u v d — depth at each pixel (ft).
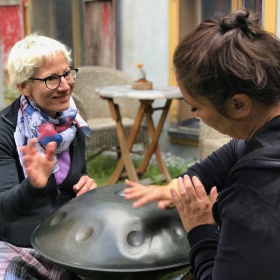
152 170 18.58
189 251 5.32
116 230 5.60
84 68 19.22
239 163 4.40
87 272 5.42
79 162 7.65
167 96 15.01
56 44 7.03
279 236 4.05
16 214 6.31
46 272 6.88
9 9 25.84
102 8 22.04
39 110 7.23
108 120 18.67
